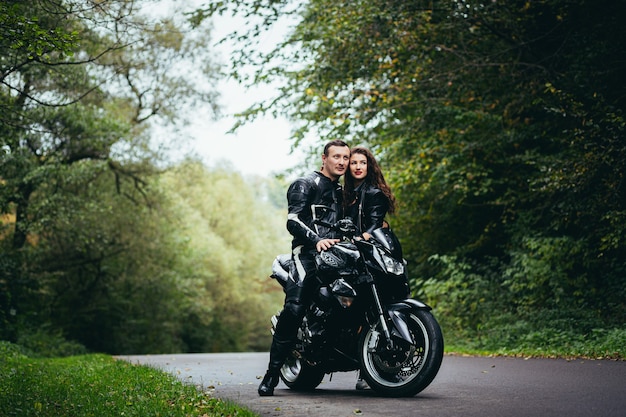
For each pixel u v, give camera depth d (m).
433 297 16.80
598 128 12.42
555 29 15.30
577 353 11.21
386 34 15.21
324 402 6.19
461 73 15.40
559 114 14.26
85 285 34.56
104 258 33.19
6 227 24.78
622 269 13.72
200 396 6.06
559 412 5.17
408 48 15.30
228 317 52.97
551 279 14.17
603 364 8.99
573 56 14.48
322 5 16.08
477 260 17.97
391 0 14.97
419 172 16.22
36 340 23.84
